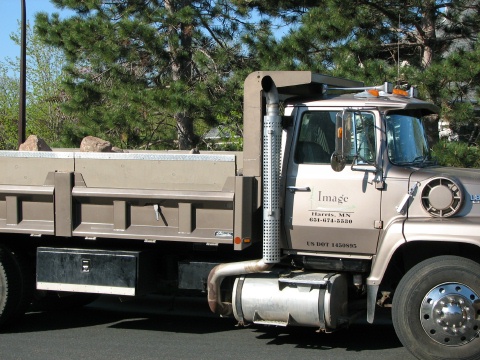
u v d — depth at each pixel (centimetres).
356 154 638
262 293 654
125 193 680
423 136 709
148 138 1716
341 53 1380
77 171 704
